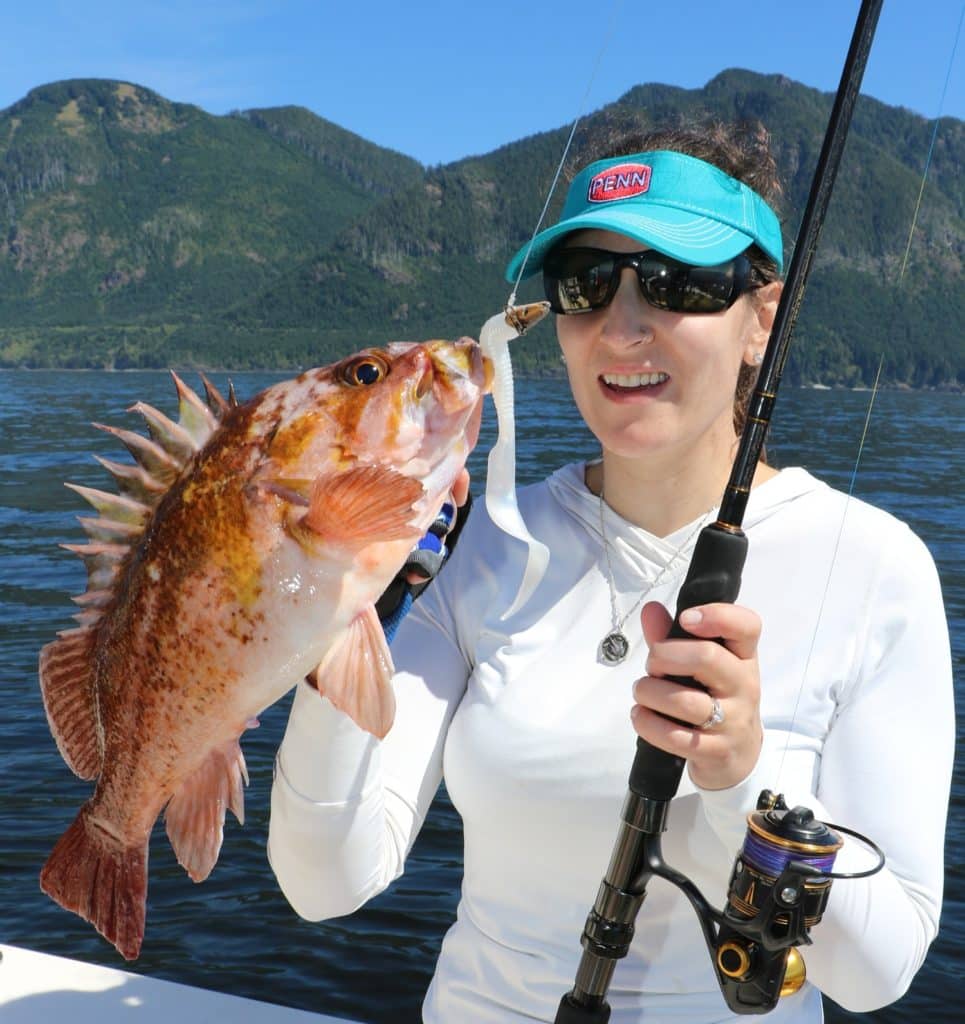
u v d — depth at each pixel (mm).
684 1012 1756
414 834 1977
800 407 58781
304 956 4844
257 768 6891
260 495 1371
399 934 5023
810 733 1736
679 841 1744
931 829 1648
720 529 1515
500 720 1854
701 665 1385
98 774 1518
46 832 5984
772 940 1487
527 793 1797
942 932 4984
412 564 1587
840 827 1563
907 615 1765
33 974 2607
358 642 1368
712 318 1735
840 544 1821
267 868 5629
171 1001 2516
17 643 9820
